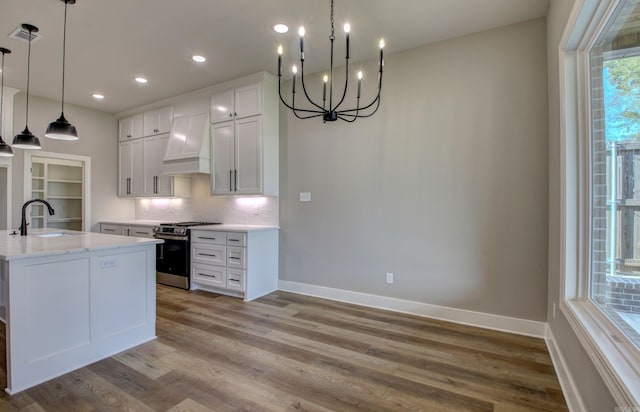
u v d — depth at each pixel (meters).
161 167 5.04
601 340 1.43
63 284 2.23
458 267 3.12
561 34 2.13
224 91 4.33
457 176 3.12
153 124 5.16
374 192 3.56
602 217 1.77
